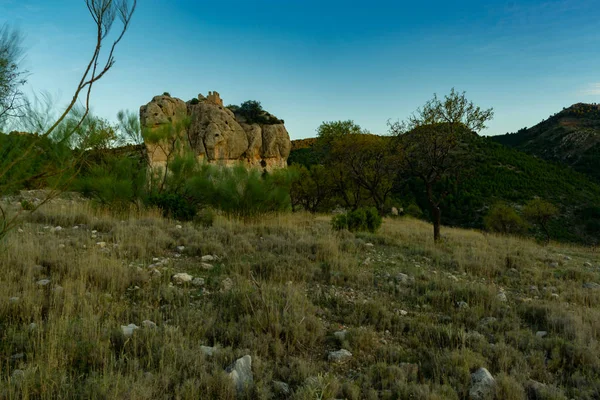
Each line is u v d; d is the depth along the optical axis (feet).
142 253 24.67
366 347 14.32
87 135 12.26
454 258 31.81
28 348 11.35
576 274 28.78
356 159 83.15
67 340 11.89
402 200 164.35
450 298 20.84
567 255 44.98
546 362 13.91
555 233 139.54
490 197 167.84
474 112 45.01
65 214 35.32
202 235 32.30
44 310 14.76
